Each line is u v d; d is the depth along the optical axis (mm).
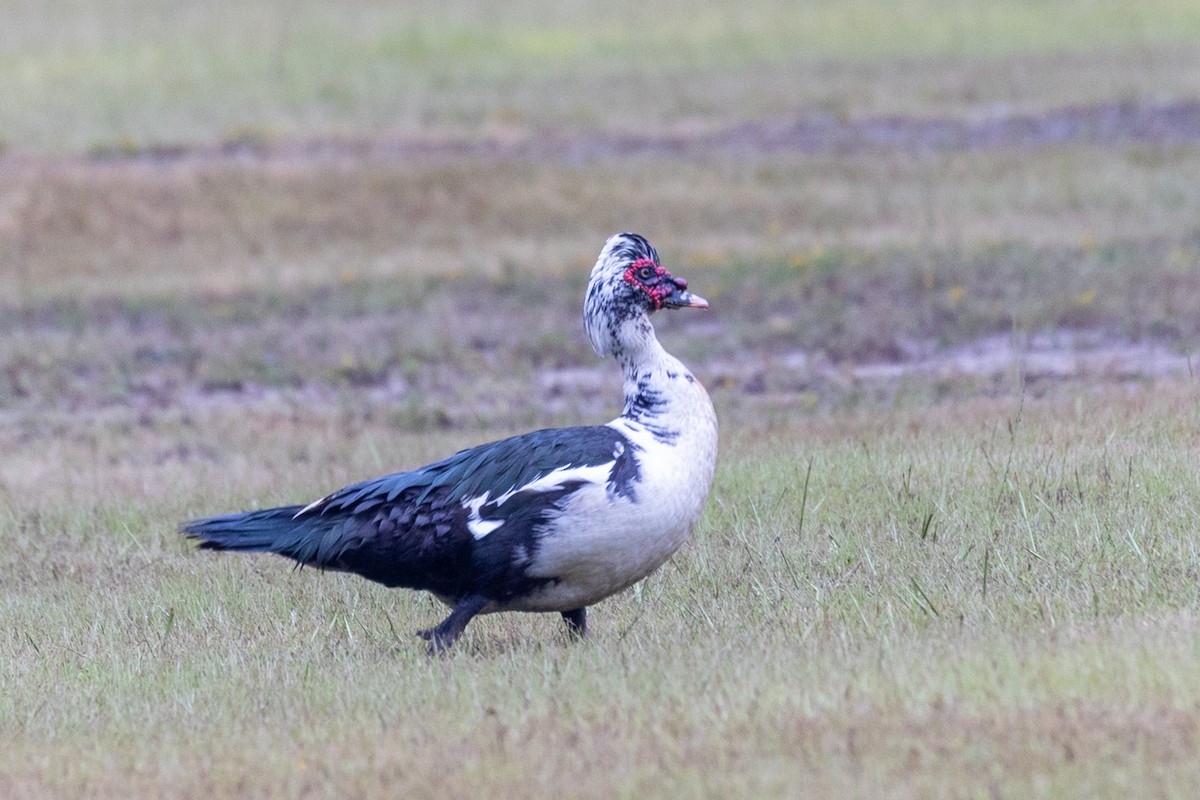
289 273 25156
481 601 9039
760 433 15266
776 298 22203
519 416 17750
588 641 9062
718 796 6582
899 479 12086
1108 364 17594
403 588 9578
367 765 7227
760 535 10961
